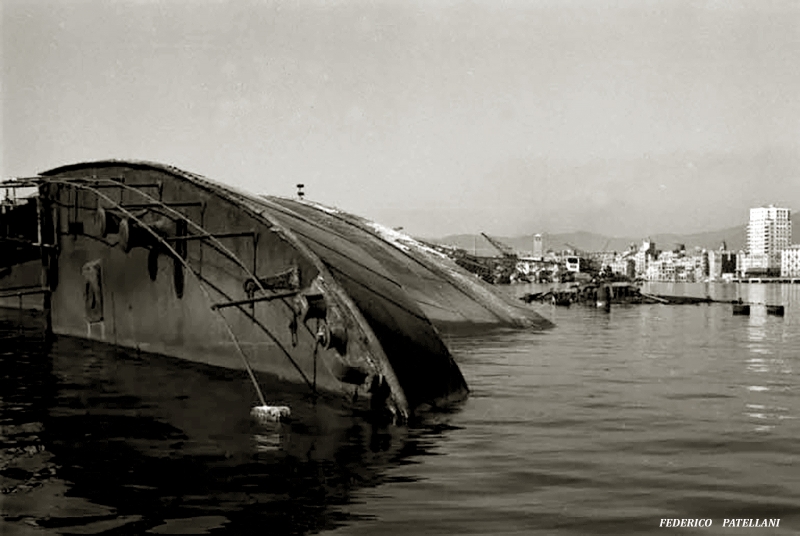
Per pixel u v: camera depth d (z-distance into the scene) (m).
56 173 20.52
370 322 12.11
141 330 17.50
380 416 11.56
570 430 10.77
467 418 11.61
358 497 7.58
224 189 15.65
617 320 41.03
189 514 7.07
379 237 29.09
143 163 16.98
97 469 8.59
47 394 13.32
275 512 7.12
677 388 15.00
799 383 15.82
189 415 11.55
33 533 6.62
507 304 32.38
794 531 6.74
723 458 9.23
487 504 7.39
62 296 20.66
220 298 15.08
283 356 13.60
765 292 144.25
